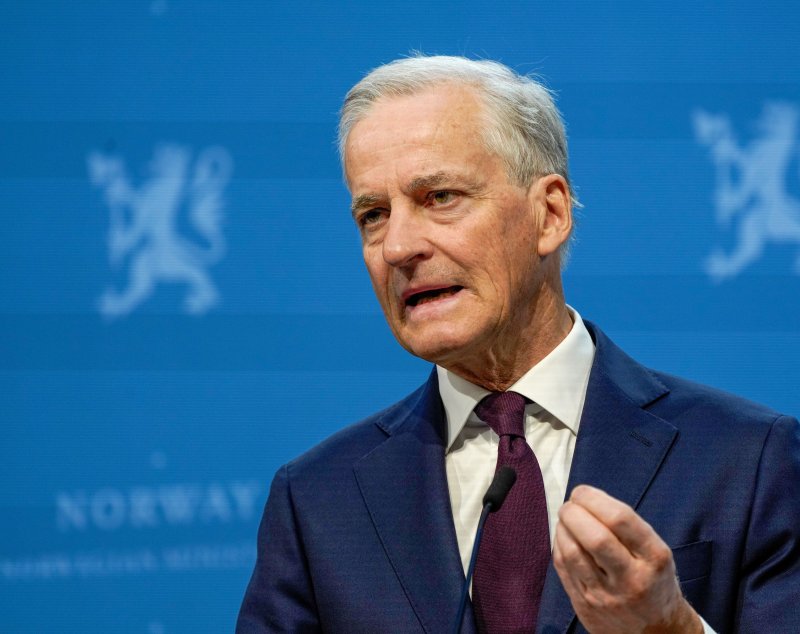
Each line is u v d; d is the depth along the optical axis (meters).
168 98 10.77
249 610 6.23
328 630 5.98
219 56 10.81
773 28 10.62
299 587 6.15
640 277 10.50
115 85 10.78
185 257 10.69
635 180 10.57
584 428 5.93
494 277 5.81
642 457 5.80
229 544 10.46
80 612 10.36
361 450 6.43
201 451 10.53
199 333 10.63
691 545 5.55
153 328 10.63
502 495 5.38
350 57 10.81
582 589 4.67
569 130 10.60
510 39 10.70
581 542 4.50
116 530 10.45
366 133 5.93
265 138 10.76
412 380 10.62
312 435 10.55
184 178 10.74
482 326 5.79
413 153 5.77
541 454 6.03
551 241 6.12
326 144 10.78
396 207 5.80
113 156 10.74
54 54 10.77
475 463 6.12
